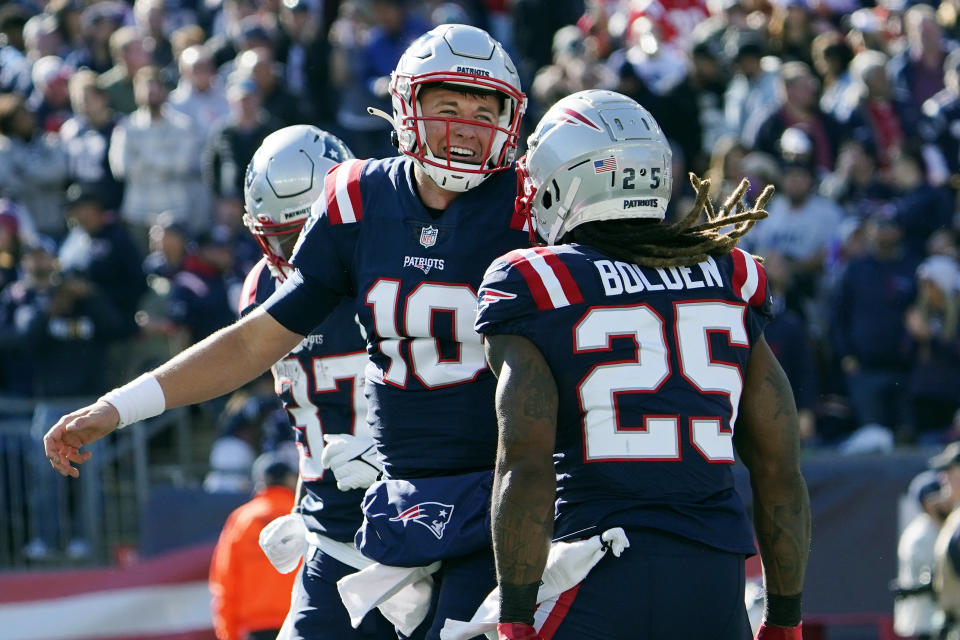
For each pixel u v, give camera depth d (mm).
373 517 11977
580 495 10164
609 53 40250
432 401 11828
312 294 12109
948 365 29609
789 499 10695
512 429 10000
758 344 10789
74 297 30469
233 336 12047
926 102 37406
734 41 37125
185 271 31797
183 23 43844
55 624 26578
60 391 30406
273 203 13695
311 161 13727
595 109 10758
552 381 10133
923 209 31922
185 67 36625
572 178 10609
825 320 32094
